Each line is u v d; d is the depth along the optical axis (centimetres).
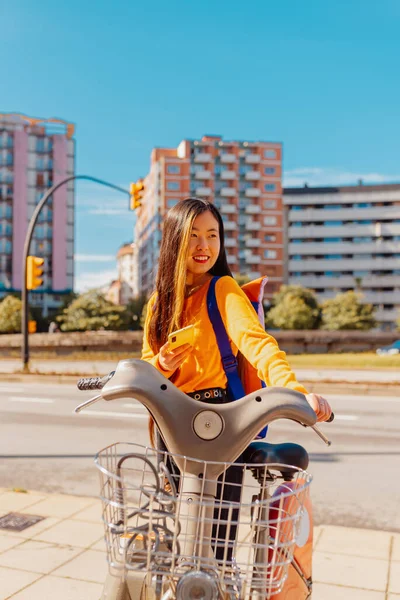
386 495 534
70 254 9081
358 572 346
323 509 495
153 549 147
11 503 470
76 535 396
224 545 146
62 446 733
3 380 1639
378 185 10031
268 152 9606
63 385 1516
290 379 156
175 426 153
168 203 9256
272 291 9431
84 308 6341
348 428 875
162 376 156
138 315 6900
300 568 186
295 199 10069
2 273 8812
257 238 9481
